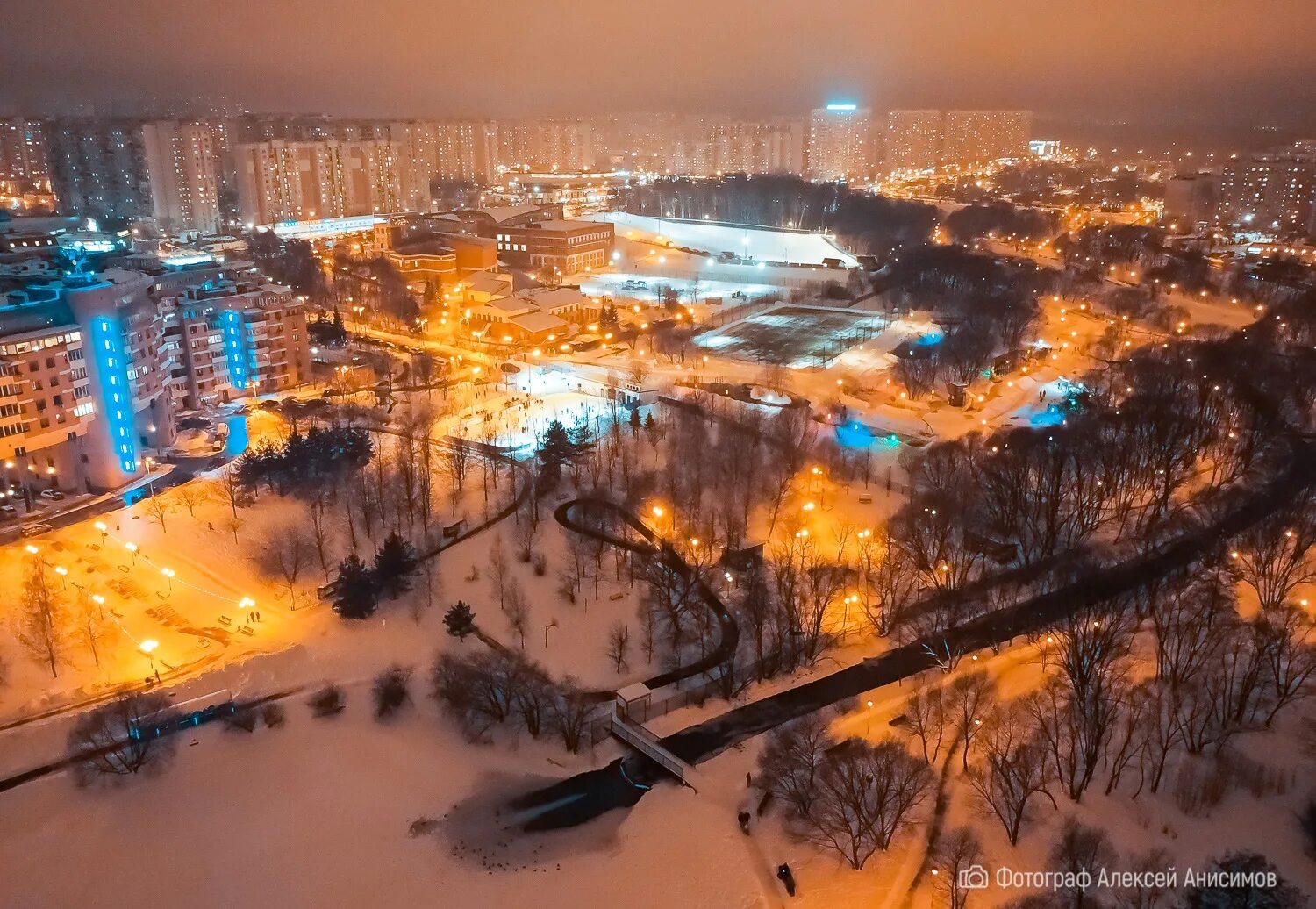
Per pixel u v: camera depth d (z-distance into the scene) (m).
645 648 157.50
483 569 177.12
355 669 150.25
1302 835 116.62
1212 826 118.62
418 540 185.38
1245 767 125.88
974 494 196.62
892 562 170.00
